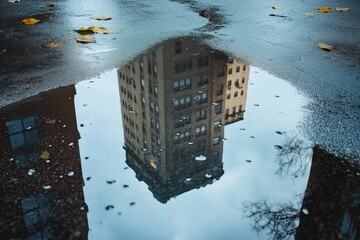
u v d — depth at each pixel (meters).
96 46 6.10
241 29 7.20
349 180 2.84
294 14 8.63
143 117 4.13
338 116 3.84
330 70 5.12
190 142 3.60
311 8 9.39
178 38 6.54
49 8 9.33
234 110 4.05
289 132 3.60
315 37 6.73
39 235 2.36
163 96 4.65
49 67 5.18
